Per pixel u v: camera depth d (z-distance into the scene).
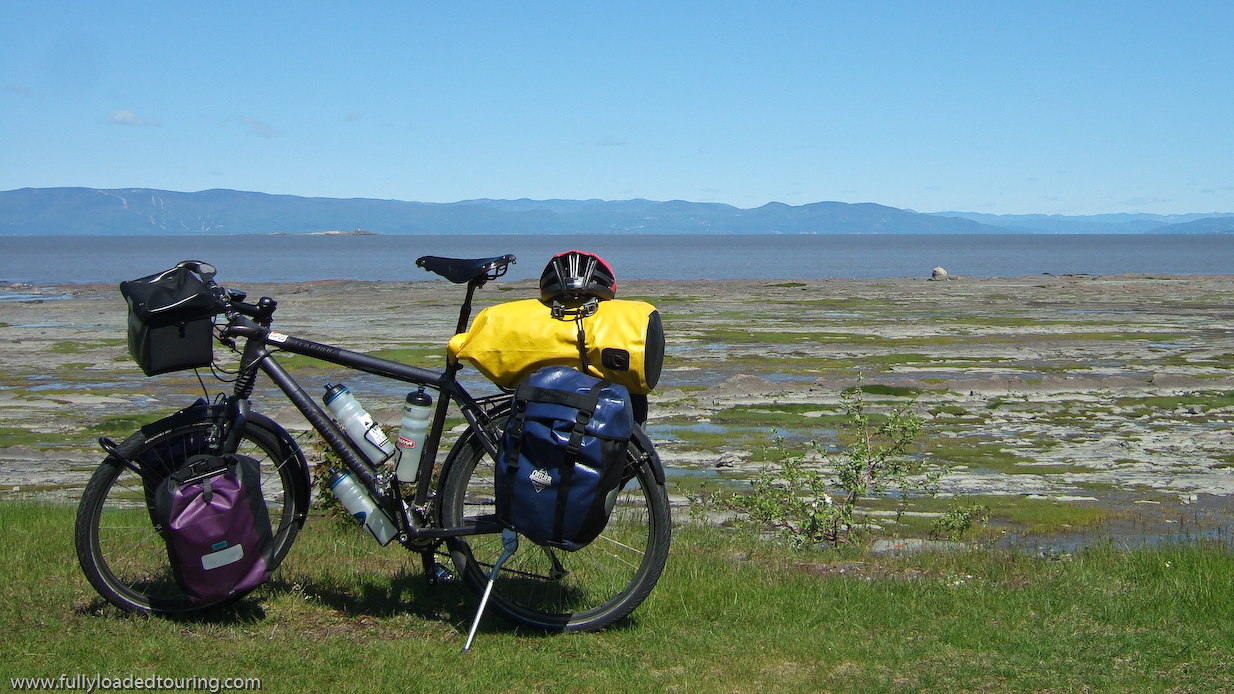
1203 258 136.62
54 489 10.77
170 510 3.76
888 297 40.06
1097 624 4.03
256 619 3.94
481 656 3.62
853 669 3.54
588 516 3.55
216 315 3.90
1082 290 43.62
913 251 190.00
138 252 183.25
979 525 9.09
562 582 4.19
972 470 11.77
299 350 4.03
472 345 3.90
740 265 109.69
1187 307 34.53
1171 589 4.51
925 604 4.38
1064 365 20.22
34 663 3.38
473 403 3.98
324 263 122.81
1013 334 26.00
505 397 4.04
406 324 28.86
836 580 4.82
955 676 3.45
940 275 52.91
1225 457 12.47
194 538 3.75
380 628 3.92
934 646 3.77
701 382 18.25
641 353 3.79
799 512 7.71
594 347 3.79
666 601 4.30
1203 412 15.37
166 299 3.68
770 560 5.60
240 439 4.03
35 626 3.72
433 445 4.07
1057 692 3.33
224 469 3.90
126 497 4.66
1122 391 17.06
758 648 3.73
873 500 10.24
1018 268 101.00
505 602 3.95
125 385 18.11
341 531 5.75
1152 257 142.50
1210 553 5.42
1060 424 14.48
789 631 3.95
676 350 22.81
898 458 12.17
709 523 8.20
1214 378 18.39
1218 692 3.31
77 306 37.06
